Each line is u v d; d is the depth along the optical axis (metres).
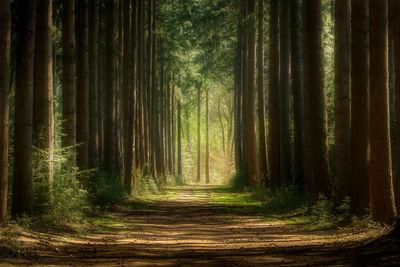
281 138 23.84
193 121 85.81
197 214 20.38
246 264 8.04
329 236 12.02
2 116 9.94
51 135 13.88
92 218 16.44
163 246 11.01
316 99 17.06
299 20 22.66
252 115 33.09
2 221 10.16
